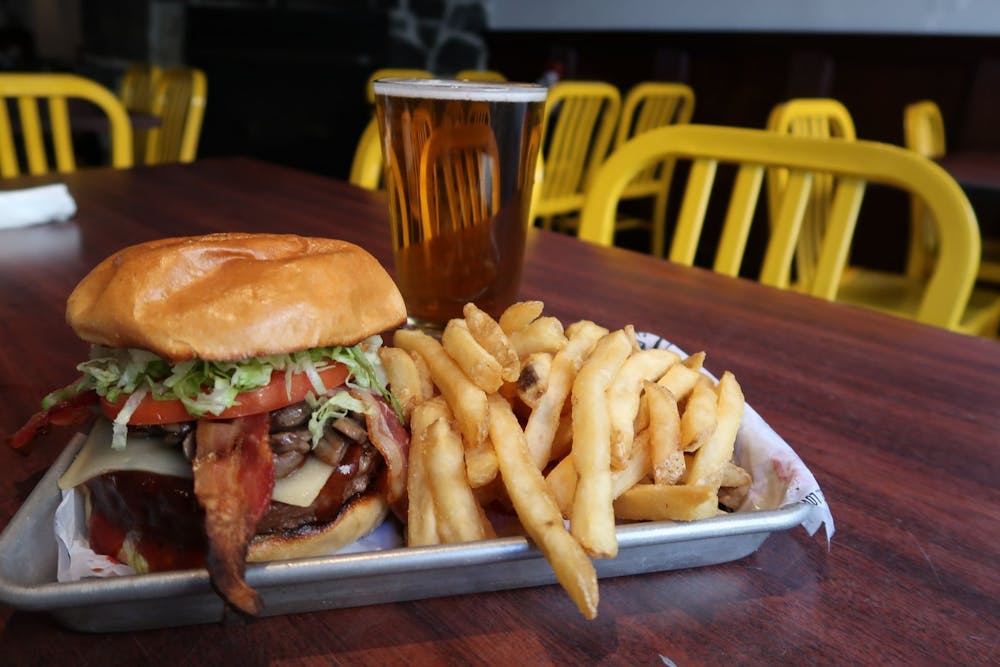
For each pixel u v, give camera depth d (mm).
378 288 263
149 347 222
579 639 218
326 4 2268
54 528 234
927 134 1350
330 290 244
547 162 1513
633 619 227
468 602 231
